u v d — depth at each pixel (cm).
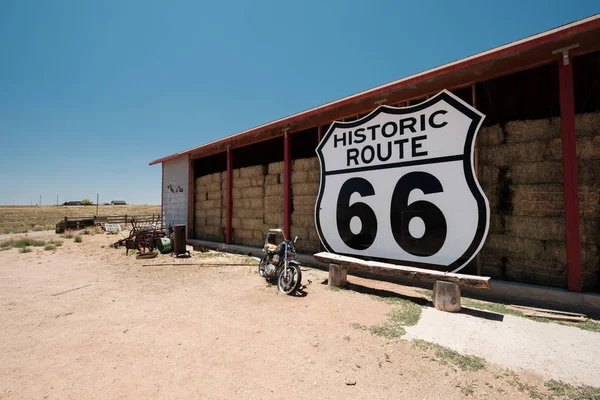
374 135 555
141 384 231
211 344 297
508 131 438
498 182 446
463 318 353
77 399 214
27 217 3509
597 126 376
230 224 913
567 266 379
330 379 234
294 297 444
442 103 473
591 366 247
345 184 597
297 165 719
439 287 383
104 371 251
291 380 233
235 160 984
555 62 423
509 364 252
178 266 688
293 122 707
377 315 366
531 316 355
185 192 1123
